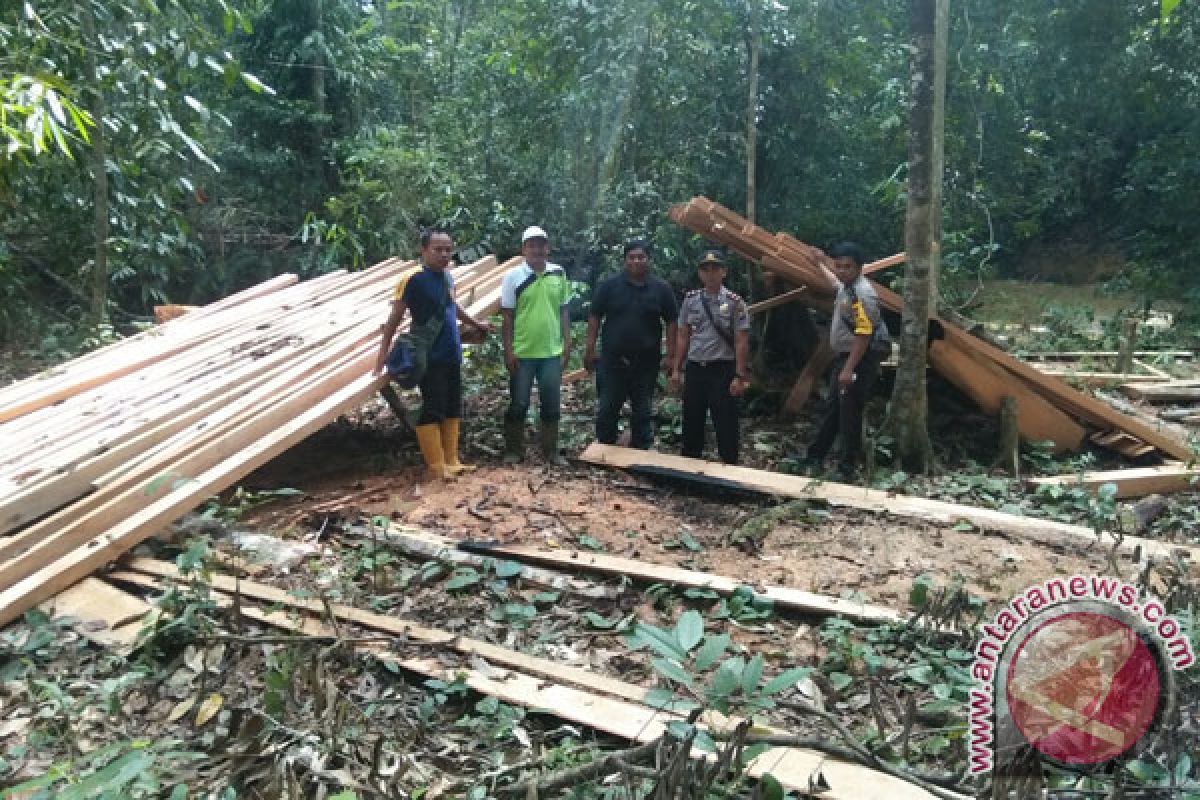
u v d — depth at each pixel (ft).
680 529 16.25
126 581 12.98
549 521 16.21
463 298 22.94
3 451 15.51
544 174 38.22
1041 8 43.68
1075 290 51.83
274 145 41.91
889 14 38.04
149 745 9.17
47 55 25.82
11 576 12.29
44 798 8.53
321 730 9.50
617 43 33.42
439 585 13.48
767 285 26.96
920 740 9.59
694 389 20.36
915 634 11.96
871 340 19.88
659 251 36.06
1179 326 39.32
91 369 20.11
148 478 14.58
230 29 28.48
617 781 8.54
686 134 37.01
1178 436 24.45
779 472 21.04
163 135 30.63
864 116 39.19
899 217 39.50
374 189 37.19
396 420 22.95
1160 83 45.78
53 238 32.81
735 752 8.33
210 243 40.98
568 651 11.73
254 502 16.57
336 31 41.47
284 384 17.90
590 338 20.54
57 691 9.67
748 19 35.19
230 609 11.80
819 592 13.67
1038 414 22.43
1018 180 44.32
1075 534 16.21
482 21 43.80
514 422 20.22
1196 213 46.83
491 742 9.61
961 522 16.75
